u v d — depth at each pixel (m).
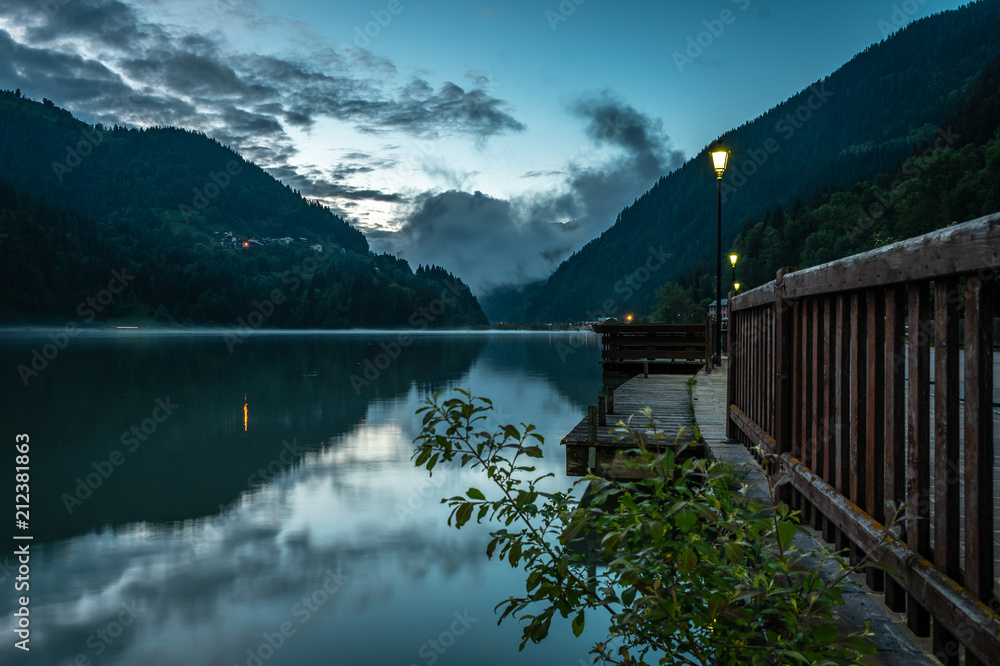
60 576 6.19
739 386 6.42
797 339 3.79
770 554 1.86
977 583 1.71
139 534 7.54
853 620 2.35
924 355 2.03
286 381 26.92
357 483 9.88
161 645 4.78
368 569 6.32
